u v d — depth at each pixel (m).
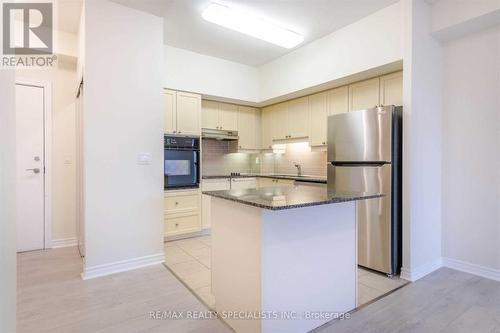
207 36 3.60
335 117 3.17
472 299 2.27
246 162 5.48
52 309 2.11
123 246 2.87
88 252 2.69
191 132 4.14
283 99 4.54
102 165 2.76
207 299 2.29
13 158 1.10
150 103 3.04
